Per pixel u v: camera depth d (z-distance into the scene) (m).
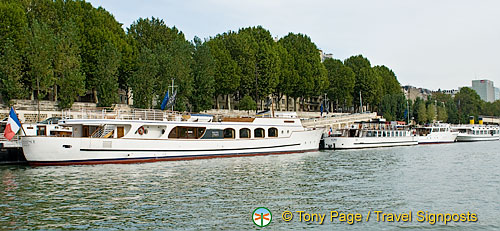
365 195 23.84
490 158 45.53
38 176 29.12
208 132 41.31
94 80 61.41
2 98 54.53
